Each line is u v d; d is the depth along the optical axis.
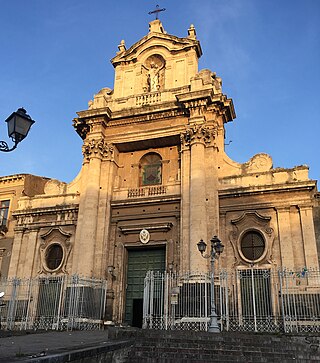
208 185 23.80
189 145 25.02
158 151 27.39
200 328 19.80
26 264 26.62
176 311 20.92
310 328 19.27
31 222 27.73
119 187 27.08
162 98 27.36
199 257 21.80
